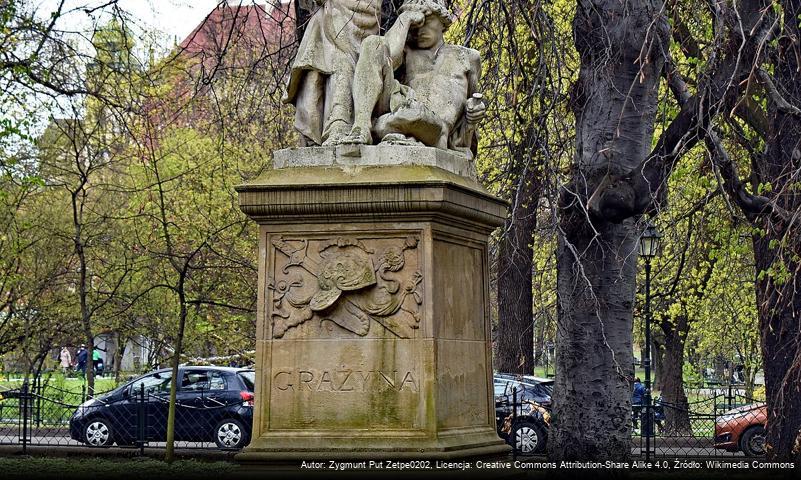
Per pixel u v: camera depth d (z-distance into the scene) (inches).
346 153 241.9
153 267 861.8
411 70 265.4
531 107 432.5
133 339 1015.0
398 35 257.1
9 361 1029.8
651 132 464.8
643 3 442.0
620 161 446.0
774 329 484.1
